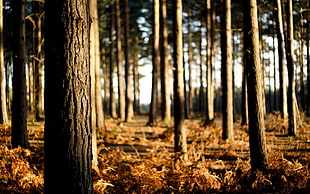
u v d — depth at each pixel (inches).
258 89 212.2
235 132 487.2
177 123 298.7
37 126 494.3
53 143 108.0
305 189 177.8
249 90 214.8
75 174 108.6
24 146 268.8
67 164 107.5
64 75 107.9
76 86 109.7
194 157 295.7
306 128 485.7
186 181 193.5
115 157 280.2
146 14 1072.8
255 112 212.2
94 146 233.3
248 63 214.5
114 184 191.0
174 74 302.7
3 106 504.1
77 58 110.0
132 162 269.0
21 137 267.7
